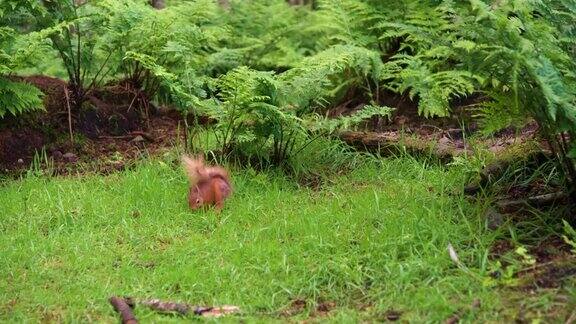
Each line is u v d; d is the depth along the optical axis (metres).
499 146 12.86
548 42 9.52
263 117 12.34
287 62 16.92
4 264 9.69
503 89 10.34
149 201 11.49
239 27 17.69
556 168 10.59
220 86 12.59
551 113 8.46
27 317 8.48
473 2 9.12
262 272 9.39
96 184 12.32
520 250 8.80
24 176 12.93
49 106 14.45
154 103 16.05
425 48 14.25
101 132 14.74
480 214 10.08
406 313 8.24
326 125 12.66
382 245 9.48
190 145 13.26
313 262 9.46
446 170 12.54
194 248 9.98
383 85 14.94
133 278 9.34
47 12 13.77
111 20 14.20
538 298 8.10
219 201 11.16
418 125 14.76
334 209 10.87
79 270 9.58
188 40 14.79
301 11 19.05
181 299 8.96
